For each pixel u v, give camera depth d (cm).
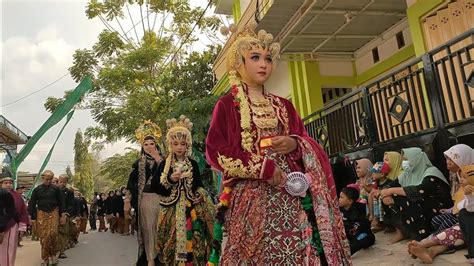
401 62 820
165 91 1572
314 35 852
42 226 747
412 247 378
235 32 243
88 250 970
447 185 449
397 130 598
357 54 980
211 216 432
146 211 476
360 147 681
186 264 408
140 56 1634
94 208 1938
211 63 1541
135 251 893
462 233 360
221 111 217
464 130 459
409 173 482
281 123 221
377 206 549
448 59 478
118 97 1709
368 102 659
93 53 1730
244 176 199
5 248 572
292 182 196
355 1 716
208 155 213
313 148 212
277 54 235
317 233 199
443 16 620
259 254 189
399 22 817
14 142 1784
